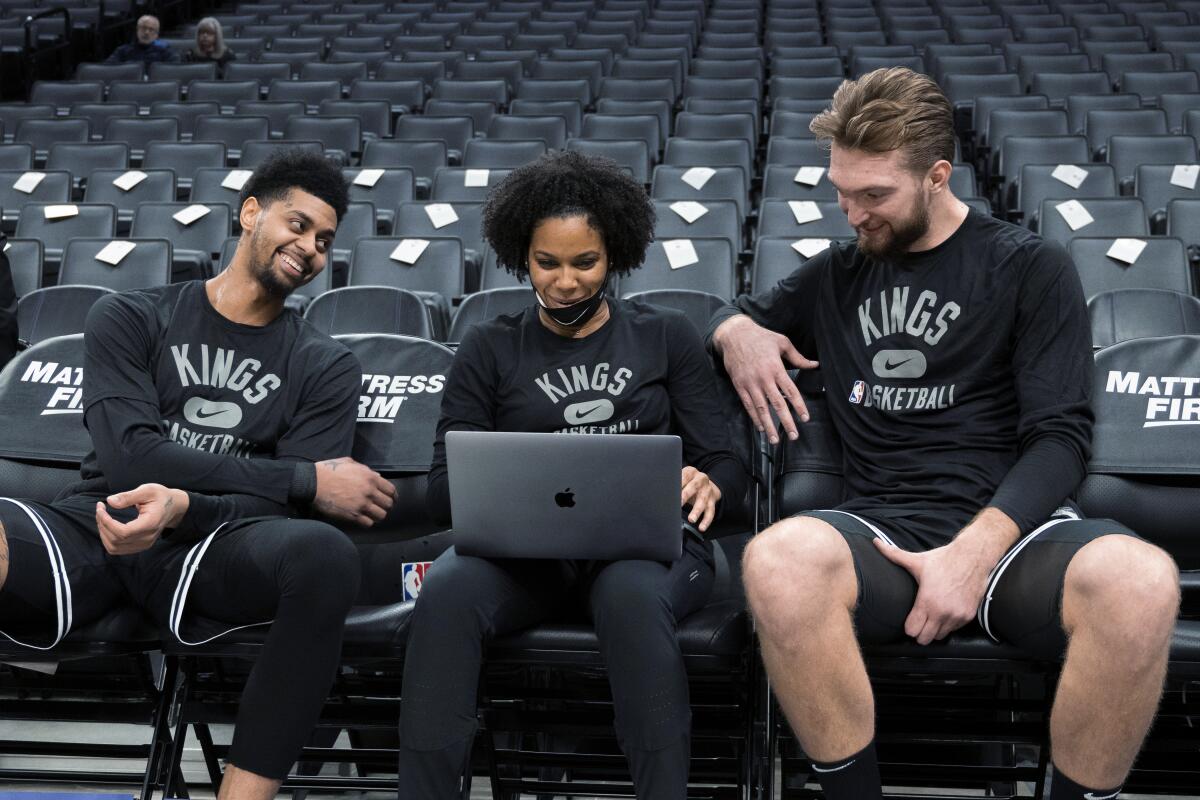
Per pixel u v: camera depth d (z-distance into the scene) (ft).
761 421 6.12
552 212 5.74
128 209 16.03
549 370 6.00
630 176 6.00
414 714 4.94
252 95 23.08
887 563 5.08
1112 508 6.06
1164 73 20.81
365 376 6.77
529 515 5.24
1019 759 6.72
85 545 5.62
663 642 4.97
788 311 6.51
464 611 5.07
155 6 29.99
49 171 16.58
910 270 5.93
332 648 5.23
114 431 5.87
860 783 4.86
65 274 12.63
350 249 14.30
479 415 6.03
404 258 12.51
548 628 5.37
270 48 26.96
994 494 5.42
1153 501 6.07
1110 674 4.51
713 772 5.88
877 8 29.04
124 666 7.54
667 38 26.03
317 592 5.16
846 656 4.77
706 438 6.01
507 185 5.99
